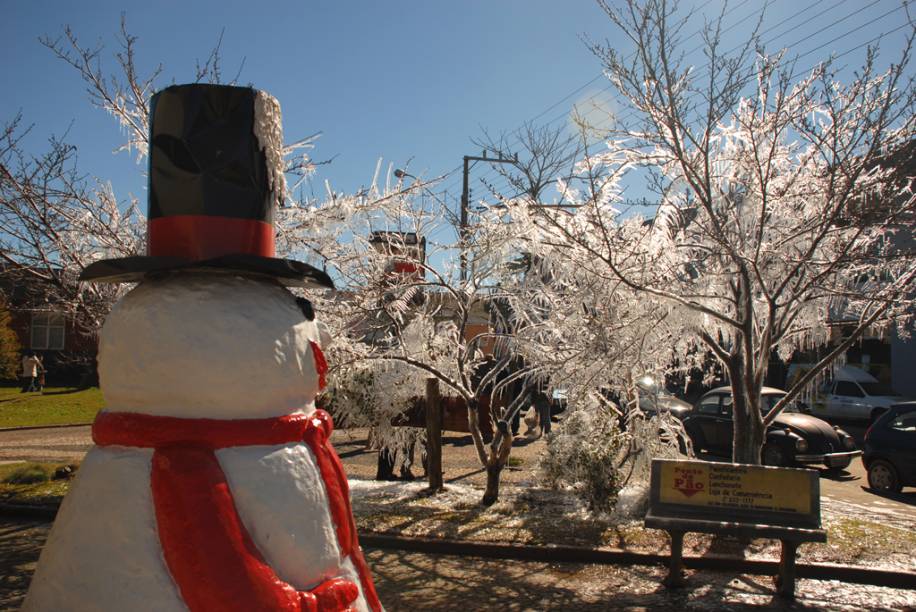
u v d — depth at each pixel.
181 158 2.04
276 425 1.90
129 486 1.76
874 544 6.55
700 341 8.09
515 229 7.29
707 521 5.62
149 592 1.67
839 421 18.61
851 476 12.17
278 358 1.93
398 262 8.16
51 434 15.14
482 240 7.55
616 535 6.81
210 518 1.70
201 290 1.92
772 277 6.93
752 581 5.86
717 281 7.13
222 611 1.65
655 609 5.22
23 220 7.31
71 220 7.71
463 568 6.17
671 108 6.01
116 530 1.73
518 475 10.26
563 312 7.36
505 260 7.71
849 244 6.17
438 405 8.84
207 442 1.81
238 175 2.07
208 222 2.03
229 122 2.08
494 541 6.62
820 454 11.73
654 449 7.80
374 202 7.75
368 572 2.11
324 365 2.17
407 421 9.18
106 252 7.95
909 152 6.21
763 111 6.55
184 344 1.83
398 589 5.63
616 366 7.02
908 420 10.61
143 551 1.71
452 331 8.75
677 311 6.89
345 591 1.87
